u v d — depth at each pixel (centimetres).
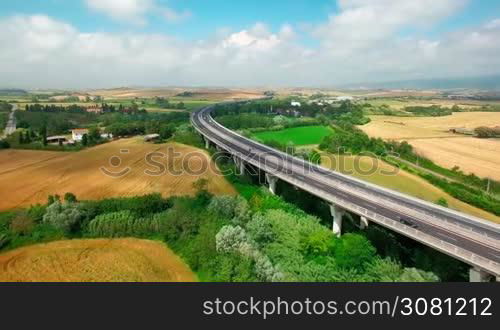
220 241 5762
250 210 7162
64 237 6769
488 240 5241
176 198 7975
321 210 7650
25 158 12900
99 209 7325
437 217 6159
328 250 5800
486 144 14112
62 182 10000
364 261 5362
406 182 9831
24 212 7356
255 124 19988
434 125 19038
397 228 5353
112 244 6575
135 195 8862
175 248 6375
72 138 16462
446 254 4988
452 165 11356
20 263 5953
